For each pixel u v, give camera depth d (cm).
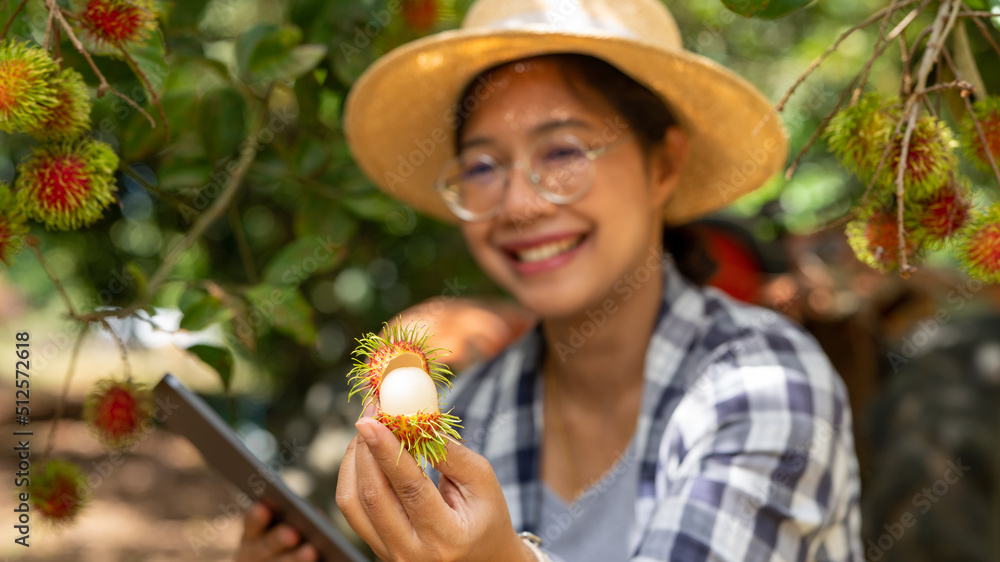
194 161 203
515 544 109
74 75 126
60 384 1002
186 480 754
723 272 279
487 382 215
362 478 100
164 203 401
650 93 189
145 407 163
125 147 193
